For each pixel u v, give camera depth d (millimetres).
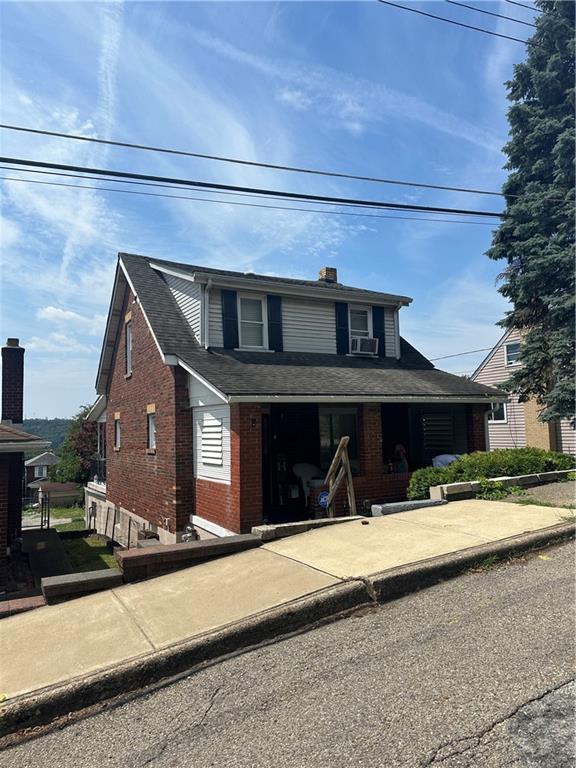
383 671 3451
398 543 5977
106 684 3484
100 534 17297
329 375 11164
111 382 16938
